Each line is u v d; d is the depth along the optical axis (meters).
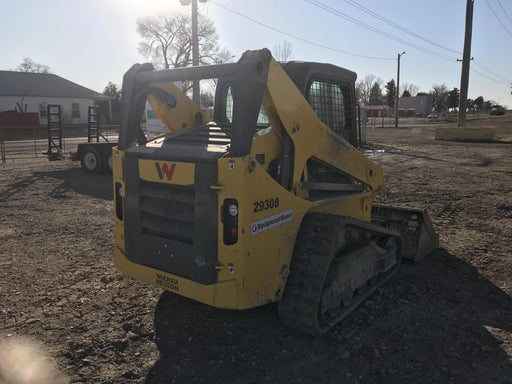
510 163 14.15
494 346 3.11
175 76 2.97
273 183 2.84
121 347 3.07
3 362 2.88
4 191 9.34
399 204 8.01
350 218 3.40
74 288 4.13
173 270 3.02
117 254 3.46
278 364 2.86
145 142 3.41
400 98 108.75
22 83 36.62
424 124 49.66
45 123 36.81
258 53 2.69
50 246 5.48
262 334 3.24
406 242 4.89
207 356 2.96
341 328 3.33
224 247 2.71
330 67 3.69
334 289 3.26
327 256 3.07
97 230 6.25
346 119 4.07
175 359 2.92
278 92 2.89
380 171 4.39
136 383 2.67
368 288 3.88
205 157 2.71
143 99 3.31
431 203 8.07
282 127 3.03
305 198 3.38
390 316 3.56
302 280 3.09
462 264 4.84
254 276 2.78
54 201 8.35
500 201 8.16
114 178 3.40
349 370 2.80
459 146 20.75
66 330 3.32
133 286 4.18
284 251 3.02
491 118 66.06
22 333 3.28
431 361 2.91
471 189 9.45
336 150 3.63
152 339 3.18
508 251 5.27
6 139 26.73
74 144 22.62
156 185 3.04
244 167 2.59
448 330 3.34
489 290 4.14
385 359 2.93
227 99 3.92
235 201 2.63
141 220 3.18
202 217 2.76
